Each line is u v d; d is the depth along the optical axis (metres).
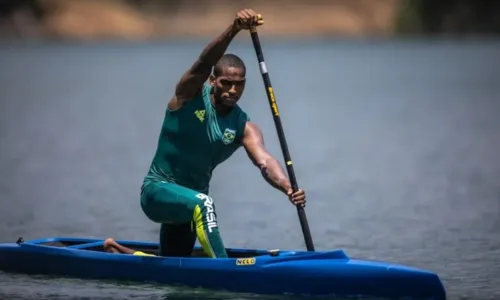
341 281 30.80
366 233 44.19
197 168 33.16
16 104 131.00
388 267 30.50
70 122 104.25
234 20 32.16
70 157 73.38
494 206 51.03
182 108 32.78
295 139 85.25
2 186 58.62
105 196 54.88
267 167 32.41
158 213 33.19
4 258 35.53
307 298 31.12
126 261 33.47
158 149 33.62
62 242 36.97
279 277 31.41
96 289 32.72
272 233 44.34
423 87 159.12
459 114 109.50
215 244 32.25
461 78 180.50
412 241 42.34
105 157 73.25
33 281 34.00
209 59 32.16
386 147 78.88
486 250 40.38
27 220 47.72
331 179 61.31
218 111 32.81
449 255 39.44
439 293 29.97
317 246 41.53
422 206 51.25
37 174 63.84
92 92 154.88
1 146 81.19
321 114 112.69
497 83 164.75
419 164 68.00
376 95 144.25
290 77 190.00
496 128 93.31
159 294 31.92
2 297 31.89
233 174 63.03
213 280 32.25
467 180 60.31
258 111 112.62
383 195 55.00
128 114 114.12
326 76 193.38
